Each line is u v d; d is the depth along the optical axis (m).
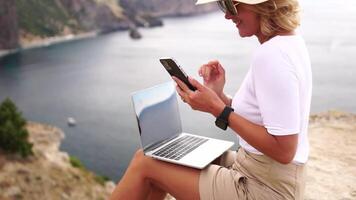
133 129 89.31
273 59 2.59
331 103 96.56
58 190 50.19
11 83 134.25
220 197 2.99
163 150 3.32
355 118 7.34
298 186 2.92
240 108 2.92
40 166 54.59
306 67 2.71
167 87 3.68
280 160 2.68
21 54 192.88
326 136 6.52
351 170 5.27
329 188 4.82
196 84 2.94
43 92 123.38
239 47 196.12
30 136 76.19
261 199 2.91
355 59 156.75
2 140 54.03
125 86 130.38
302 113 2.73
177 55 176.38
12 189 47.22
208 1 2.93
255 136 2.70
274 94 2.57
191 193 3.08
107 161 72.56
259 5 2.68
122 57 180.25
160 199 3.41
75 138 83.31
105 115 99.81
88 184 54.72
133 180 3.20
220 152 3.34
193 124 81.62
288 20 2.66
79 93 122.25
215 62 3.63
